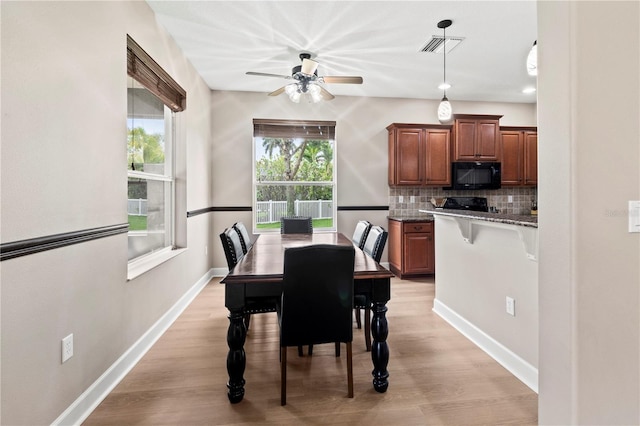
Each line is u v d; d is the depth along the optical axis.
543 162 1.30
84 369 1.67
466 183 4.59
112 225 1.94
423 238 4.34
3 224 1.20
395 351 2.32
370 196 4.81
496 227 2.20
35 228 1.34
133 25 2.22
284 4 2.45
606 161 1.19
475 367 2.11
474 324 2.49
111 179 1.93
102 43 1.84
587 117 1.17
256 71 3.75
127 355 2.10
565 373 1.22
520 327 1.99
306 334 1.72
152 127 2.85
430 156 4.58
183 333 2.66
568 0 1.16
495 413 1.67
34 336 1.35
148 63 2.43
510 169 4.75
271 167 4.68
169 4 2.45
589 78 1.16
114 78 1.96
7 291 1.21
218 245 4.52
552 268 1.27
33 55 1.33
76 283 1.61
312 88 3.21
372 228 2.70
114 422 1.61
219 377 2.01
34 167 1.34
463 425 1.59
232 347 1.75
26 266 1.30
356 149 4.76
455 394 1.83
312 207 4.76
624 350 1.23
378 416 1.65
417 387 1.89
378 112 4.79
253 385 1.92
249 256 2.29
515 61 3.49
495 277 2.23
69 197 1.55
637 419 1.24
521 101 5.00
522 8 2.50
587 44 1.16
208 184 4.29
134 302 2.21
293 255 1.63
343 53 3.27
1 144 1.19
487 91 4.52
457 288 2.73
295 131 4.61
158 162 2.99
